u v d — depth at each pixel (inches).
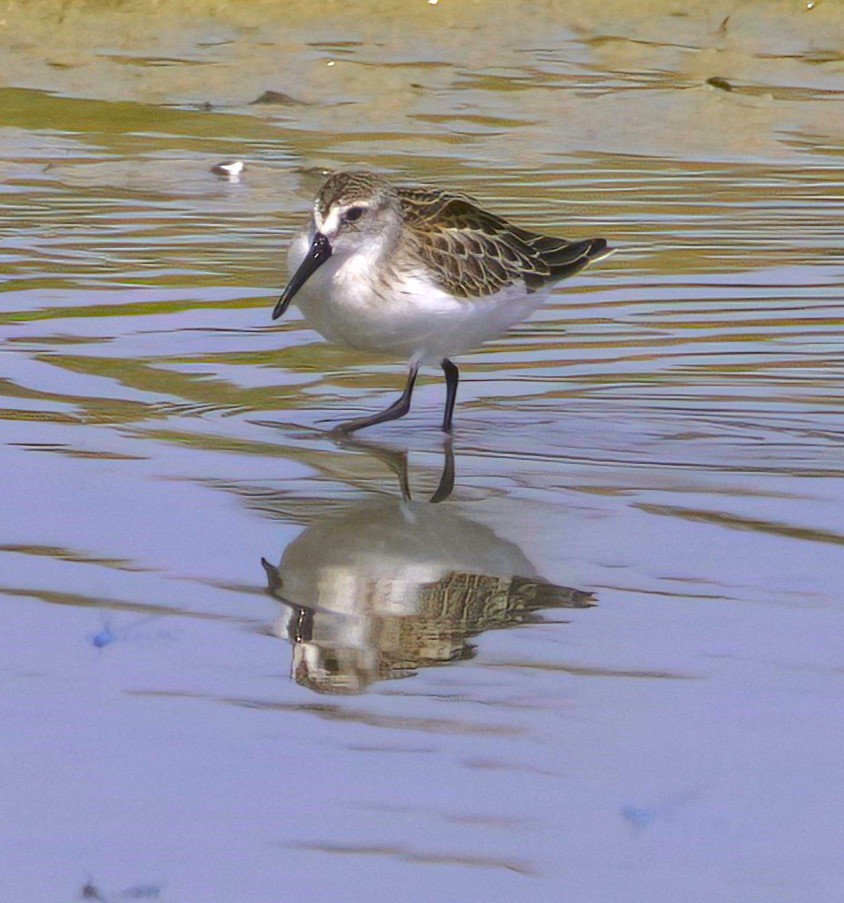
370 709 307.7
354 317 468.4
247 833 268.5
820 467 446.0
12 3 1051.9
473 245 480.1
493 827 270.4
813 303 595.8
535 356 546.9
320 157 818.2
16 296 591.2
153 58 991.6
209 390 504.7
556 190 756.0
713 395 508.1
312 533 392.2
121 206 724.7
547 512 410.6
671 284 618.8
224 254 653.3
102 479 424.5
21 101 909.2
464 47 1024.2
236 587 359.9
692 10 1081.4
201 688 315.6
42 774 285.1
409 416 492.7
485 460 452.8
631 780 284.4
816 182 776.9
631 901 251.4
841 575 368.2
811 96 935.7
